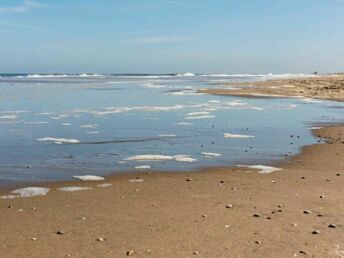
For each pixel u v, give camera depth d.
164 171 13.99
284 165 14.99
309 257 7.32
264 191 11.54
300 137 21.33
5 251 7.46
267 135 21.94
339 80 82.94
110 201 10.53
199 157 16.36
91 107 36.19
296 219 9.25
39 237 8.12
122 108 35.31
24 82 101.25
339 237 8.23
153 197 10.91
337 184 12.34
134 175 13.43
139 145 18.95
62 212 9.63
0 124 25.50
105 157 16.30
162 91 59.69
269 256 7.34
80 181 12.64
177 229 8.61
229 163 15.27
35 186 12.03
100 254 7.38
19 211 9.69
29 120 27.52
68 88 69.75
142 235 8.27
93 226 8.74
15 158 16.03
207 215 9.49
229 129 24.03
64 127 24.39
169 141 20.03
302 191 11.55
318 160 15.81
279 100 43.66
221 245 7.80
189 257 7.27
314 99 44.81
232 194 11.23
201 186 12.05
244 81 98.88
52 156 16.42
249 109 34.81
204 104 39.03
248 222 9.05
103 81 112.00
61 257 7.24
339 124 26.12
